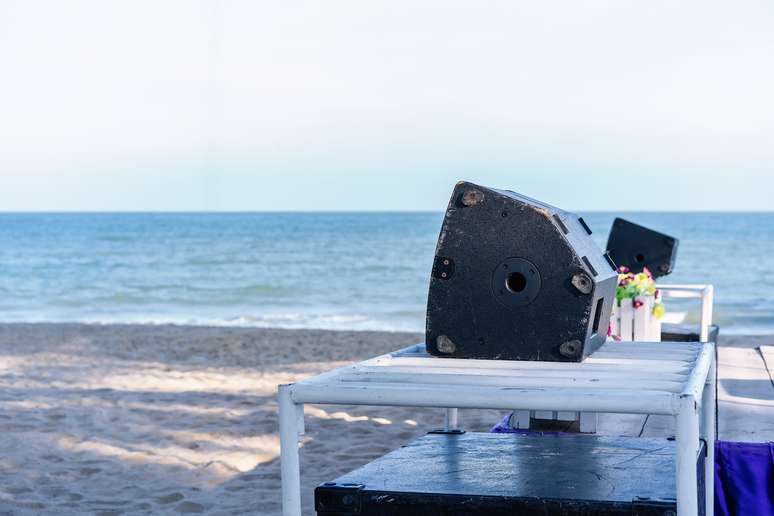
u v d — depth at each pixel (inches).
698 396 68.1
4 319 890.7
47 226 3777.1
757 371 201.8
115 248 2276.1
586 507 75.4
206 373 395.2
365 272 1652.3
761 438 132.6
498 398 69.6
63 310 1006.4
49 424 277.0
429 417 282.4
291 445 75.0
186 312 984.3
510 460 93.2
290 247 2271.2
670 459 93.0
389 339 554.9
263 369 410.6
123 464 230.1
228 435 261.4
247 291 1290.6
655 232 249.1
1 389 346.0
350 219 4552.2
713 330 245.9
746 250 2069.4
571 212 102.0
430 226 3563.0
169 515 187.0
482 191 88.0
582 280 85.4
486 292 88.5
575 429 138.6
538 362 86.7
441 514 78.8
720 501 117.7
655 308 218.2
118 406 308.5
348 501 80.5
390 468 89.7
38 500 198.1
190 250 2190.0
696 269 1673.2
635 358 91.0
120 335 578.2
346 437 255.8
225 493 202.2
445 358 90.6
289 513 75.4
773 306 1022.4
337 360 447.2
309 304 1109.7
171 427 273.6
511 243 87.4
